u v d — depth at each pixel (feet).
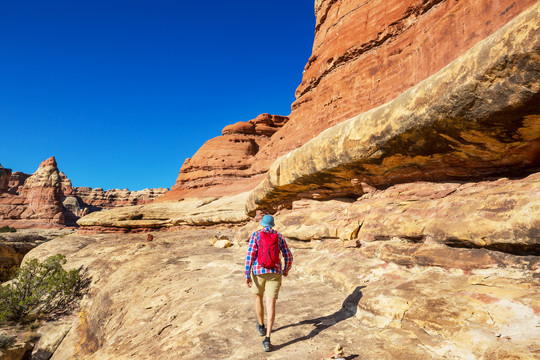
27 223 347.97
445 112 15.38
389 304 13.52
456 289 12.99
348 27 58.90
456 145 16.94
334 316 15.28
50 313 51.31
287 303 18.19
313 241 29.30
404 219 19.70
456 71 14.53
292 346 12.67
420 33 40.68
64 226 362.74
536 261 12.37
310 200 32.55
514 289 11.60
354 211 25.62
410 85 39.60
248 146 146.82
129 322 24.98
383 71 47.65
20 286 54.80
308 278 23.21
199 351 13.57
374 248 20.68
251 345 13.35
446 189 19.36
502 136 14.88
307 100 81.46
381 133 19.76
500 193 14.96
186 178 142.41
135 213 103.71
